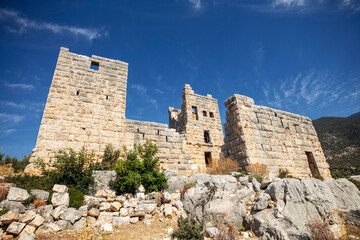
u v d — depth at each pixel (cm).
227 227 761
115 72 1667
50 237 625
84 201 864
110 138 1438
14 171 1239
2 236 582
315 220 781
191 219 689
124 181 1061
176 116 2894
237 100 1364
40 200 743
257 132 1323
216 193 909
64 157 1030
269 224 746
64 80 1462
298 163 1401
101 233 677
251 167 1158
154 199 983
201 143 2250
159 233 729
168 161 1559
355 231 790
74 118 1380
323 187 921
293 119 1590
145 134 1582
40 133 1253
